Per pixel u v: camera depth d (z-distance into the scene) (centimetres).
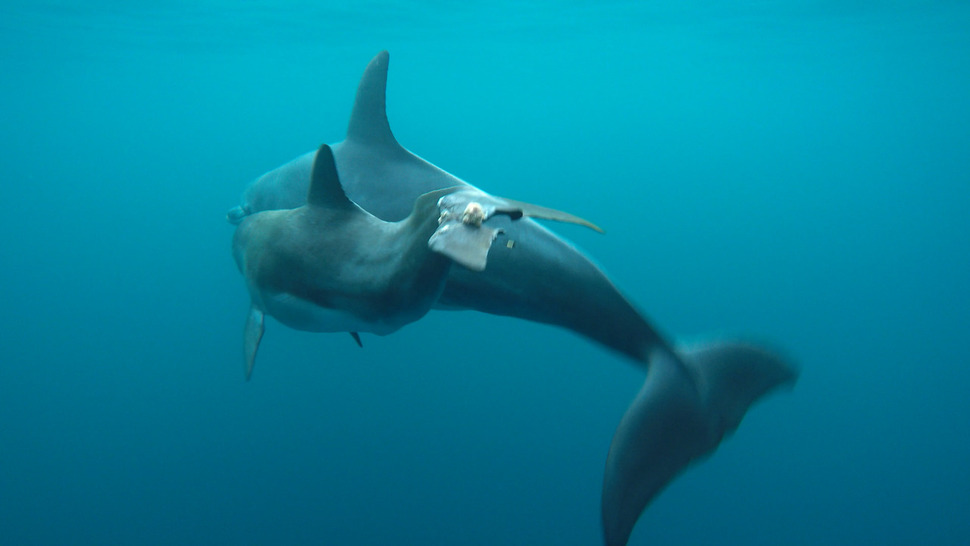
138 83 4353
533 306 373
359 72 4034
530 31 2566
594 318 366
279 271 261
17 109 6144
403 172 434
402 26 2383
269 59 3316
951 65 3647
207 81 4416
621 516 281
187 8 1906
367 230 239
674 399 336
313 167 241
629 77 4669
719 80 4656
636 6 2031
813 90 5206
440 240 158
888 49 3027
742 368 359
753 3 1969
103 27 2236
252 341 375
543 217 176
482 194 193
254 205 535
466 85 5441
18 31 2280
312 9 1983
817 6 2009
